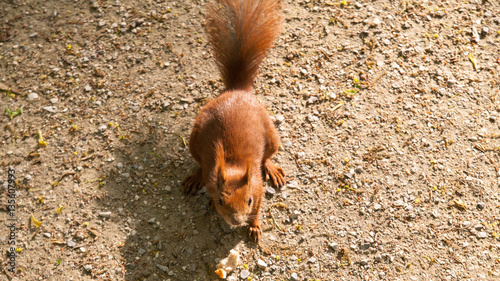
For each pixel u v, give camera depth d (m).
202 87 2.81
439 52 2.85
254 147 2.64
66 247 2.65
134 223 2.67
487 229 2.67
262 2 2.71
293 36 2.87
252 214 2.65
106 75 2.82
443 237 2.66
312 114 2.78
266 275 2.63
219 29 2.71
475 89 2.80
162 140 2.75
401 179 2.71
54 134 2.76
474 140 2.75
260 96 2.79
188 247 2.65
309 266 2.64
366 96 2.79
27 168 2.72
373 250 2.65
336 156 2.73
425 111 2.78
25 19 2.90
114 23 2.89
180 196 2.70
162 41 2.86
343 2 2.91
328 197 2.70
